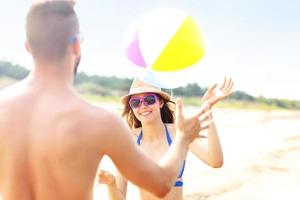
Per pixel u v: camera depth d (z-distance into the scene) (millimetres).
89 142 1439
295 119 22469
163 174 1572
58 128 1440
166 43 2533
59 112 1463
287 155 10273
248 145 11938
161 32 2580
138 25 2744
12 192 1456
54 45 1494
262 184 7121
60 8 1500
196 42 2555
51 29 1485
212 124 2822
